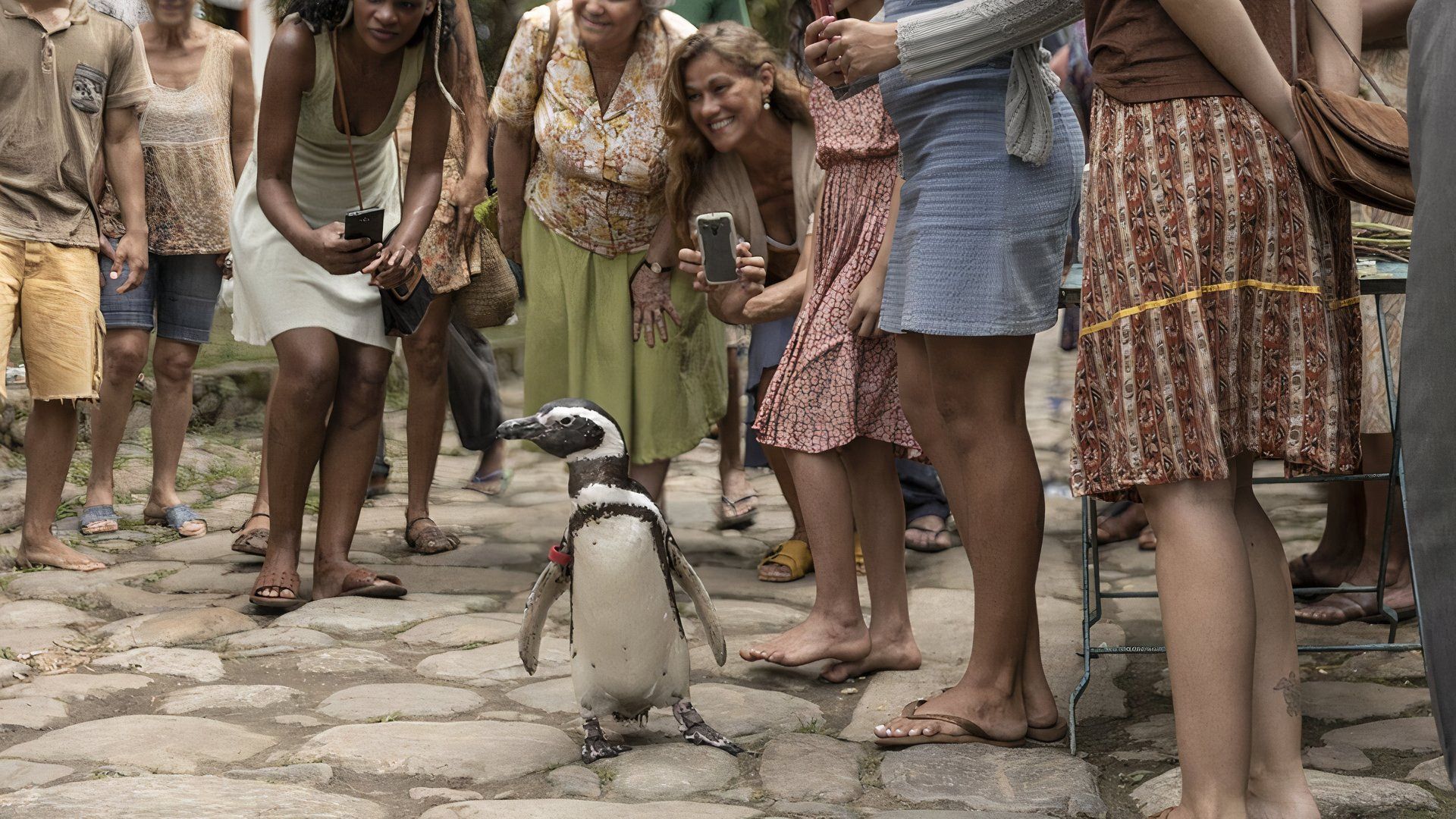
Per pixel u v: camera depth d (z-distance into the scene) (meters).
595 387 4.57
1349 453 2.33
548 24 4.39
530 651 2.89
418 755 2.82
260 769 2.73
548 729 3.02
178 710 3.22
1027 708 2.92
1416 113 1.77
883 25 2.61
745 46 3.87
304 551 5.16
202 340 5.62
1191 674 2.15
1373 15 2.47
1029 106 2.60
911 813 2.50
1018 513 2.76
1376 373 3.67
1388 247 3.28
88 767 2.77
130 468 6.50
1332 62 2.26
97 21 4.76
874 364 3.39
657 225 4.46
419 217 4.19
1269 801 2.29
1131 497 2.35
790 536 5.48
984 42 2.48
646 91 4.35
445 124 4.21
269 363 7.89
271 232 4.23
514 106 4.48
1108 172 2.26
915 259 2.70
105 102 5.06
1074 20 2.42
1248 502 2.41
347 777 2.73
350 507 4.39
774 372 4.39
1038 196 2.66
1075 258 4.25
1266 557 2.38
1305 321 2.20
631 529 2.69
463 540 5.37
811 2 3.31
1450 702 1.71
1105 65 2.28
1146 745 2.88
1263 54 2.14
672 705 2.91
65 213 4.59
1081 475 2.33
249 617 4.17
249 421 7.65
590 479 2.70
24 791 2.57
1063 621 3.95
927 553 4.91
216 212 5.47
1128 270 2.21
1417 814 2.42
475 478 6.53
